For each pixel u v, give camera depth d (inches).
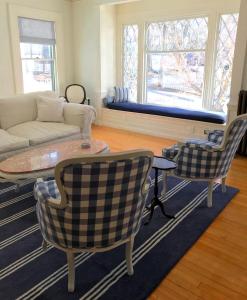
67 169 49.6
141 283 66.2
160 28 204.4
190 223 91.3
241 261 74.5
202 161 96.6
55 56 219.0
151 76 219.5
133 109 206.5
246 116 93.6
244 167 140.7
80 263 72.6
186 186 118.5
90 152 110.3
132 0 189.6
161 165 87.4
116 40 226.2
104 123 230.5
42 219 63.7
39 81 214.5
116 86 234.4
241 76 147.5
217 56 182.5
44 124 148.6
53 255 75.4
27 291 63.5
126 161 52.1
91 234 59.1
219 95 187.3
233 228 89.2
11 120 146.3
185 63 198.5
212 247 80.0
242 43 142.9
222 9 171.9
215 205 102.8
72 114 152.1
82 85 234.4
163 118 192.1
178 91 207.5
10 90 196.4
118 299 61.7
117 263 72.8
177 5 190.2
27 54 201.8
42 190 64.4
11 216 94.3
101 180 52.1
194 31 188.9
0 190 112.7
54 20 210.5
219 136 116.1
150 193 112.4
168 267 71.4
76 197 53.4
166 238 83.4
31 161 99.8
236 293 64.1
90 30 215.0
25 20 193.9
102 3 201.3
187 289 65.1
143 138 192.2
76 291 63.7
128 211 60.1
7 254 75.6
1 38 184.9
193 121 177.5
